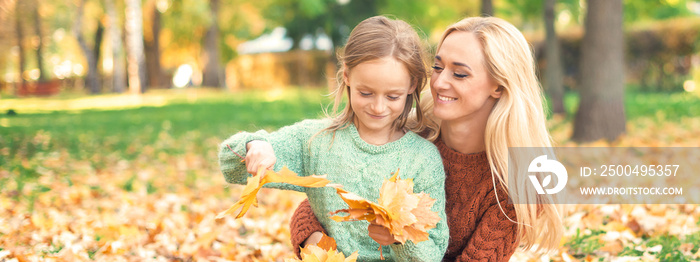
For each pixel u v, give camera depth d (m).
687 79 16.83
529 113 1.85
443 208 1.86
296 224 2.02
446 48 1.83
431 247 1.74
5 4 24.67
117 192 5.15
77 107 17.23
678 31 16.53
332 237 1.88
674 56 16.81
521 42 1.84
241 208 1.43
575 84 19.05
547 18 11.88
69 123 11.77
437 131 2.06
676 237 3.48
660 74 17.14
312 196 1.95
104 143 8.68
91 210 4.47
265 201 4.80
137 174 6.12
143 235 3.72
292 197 4.89
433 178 1.84
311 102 16.00
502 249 1.97
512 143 1.83
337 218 1.43
